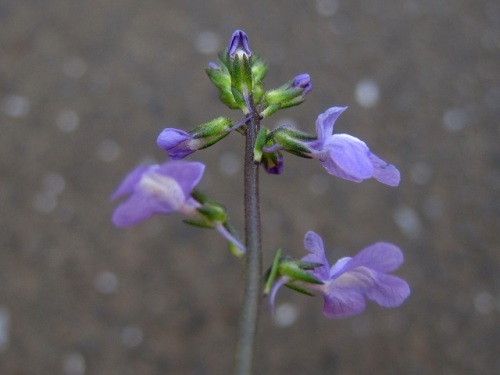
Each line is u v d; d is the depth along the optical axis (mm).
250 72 58
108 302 156
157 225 166
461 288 159
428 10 215
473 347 151
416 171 178
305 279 54
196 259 161
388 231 166
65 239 165
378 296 56
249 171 56
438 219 169
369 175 53
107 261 162
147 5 210
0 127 182
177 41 201
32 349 150
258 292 54
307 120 184
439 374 147
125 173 175
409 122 187
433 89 195
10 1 209
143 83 192
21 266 161
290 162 175
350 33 206
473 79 199
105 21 206
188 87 192
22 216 168
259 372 146
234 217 167
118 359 150
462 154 182
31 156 178
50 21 206
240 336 53
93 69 195
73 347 151
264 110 59
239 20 206
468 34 211
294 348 149
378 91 193
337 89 192
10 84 192
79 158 177
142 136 182
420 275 160
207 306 156
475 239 166
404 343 151
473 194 175
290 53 200
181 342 152
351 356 149
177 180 48
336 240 164
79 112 186
